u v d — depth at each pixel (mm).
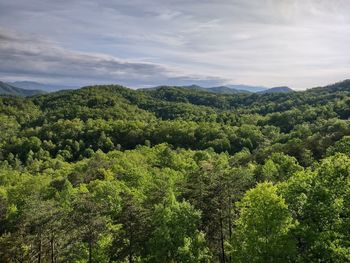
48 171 119062
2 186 94188
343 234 24438
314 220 25625
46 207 38281
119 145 164750
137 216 33688
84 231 34688
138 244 33719
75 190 68500
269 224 26953
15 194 78375
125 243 33875
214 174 38500
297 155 82812
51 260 36906
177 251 31422
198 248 32375
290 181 32531
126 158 111688
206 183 37938
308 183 29219
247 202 29281
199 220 33594
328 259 23938
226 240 36969
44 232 35281
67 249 36531
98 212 35531
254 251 27203
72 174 94875
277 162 74438
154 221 33375
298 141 91125
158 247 31797
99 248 37250
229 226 36688
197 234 32906
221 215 35188
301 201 27922
